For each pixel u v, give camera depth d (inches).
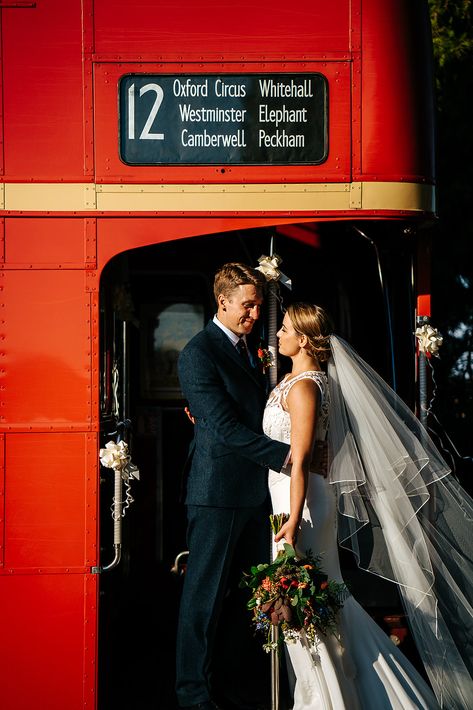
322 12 153.7
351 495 153.3
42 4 152.0
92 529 149.9
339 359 156.6
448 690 153.7
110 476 172.2
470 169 311.1
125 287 203.2
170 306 233.3
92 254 152.3
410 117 154.3
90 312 151.9
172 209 152.8
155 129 152.8
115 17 152.4
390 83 153.6
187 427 234.5
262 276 156.9
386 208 153.5
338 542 169.2
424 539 156.5
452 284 319.0
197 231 153.3
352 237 200.7
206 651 152.9
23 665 148.5
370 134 153.5
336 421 154.5
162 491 233.3
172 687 176.7
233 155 153.3
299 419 147.1
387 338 193.5
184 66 152.8
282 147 153.3
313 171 153.5
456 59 307.1
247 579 160.4
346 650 150.3
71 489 150.0
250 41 153.2
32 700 148.3
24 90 151.9
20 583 148.9
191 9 152.9
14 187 151.7
